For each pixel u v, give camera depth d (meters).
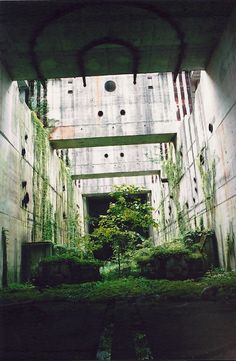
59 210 26.58
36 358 5.05
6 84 16.25
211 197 18.59
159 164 31.45
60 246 20.17
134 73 17.39
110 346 5.48
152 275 16.16
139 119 25.28
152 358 4.77
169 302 9.74
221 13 13.66
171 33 14.77
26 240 18.38
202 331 6.26
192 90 22.58
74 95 25.45
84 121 25.02
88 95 25.53
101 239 20.84
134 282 14.23
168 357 4.81
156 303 9.56
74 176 32.03
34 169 20.53
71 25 13.84
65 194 29.16
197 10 13.41
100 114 25.25
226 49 14.64
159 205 33.97
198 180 20.91
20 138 17.98
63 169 28.67
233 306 8.84
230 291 10.38
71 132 24.81
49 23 13.55
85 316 8.21
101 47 15.44
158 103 25.67
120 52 15.93
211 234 18.36
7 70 16.53
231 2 12.97
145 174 32.69
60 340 6.04
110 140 25.64
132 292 11.49
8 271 15.30
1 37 14.44
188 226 23.69
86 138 24.80
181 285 12.45
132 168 31.38
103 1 12.58
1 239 14.68
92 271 15.99
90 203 43.66
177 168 25.89
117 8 13.02
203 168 19.78
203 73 18.72
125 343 5.64
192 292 10.78
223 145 16.17
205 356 4.80
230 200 15.69
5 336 6.45
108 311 8.67
